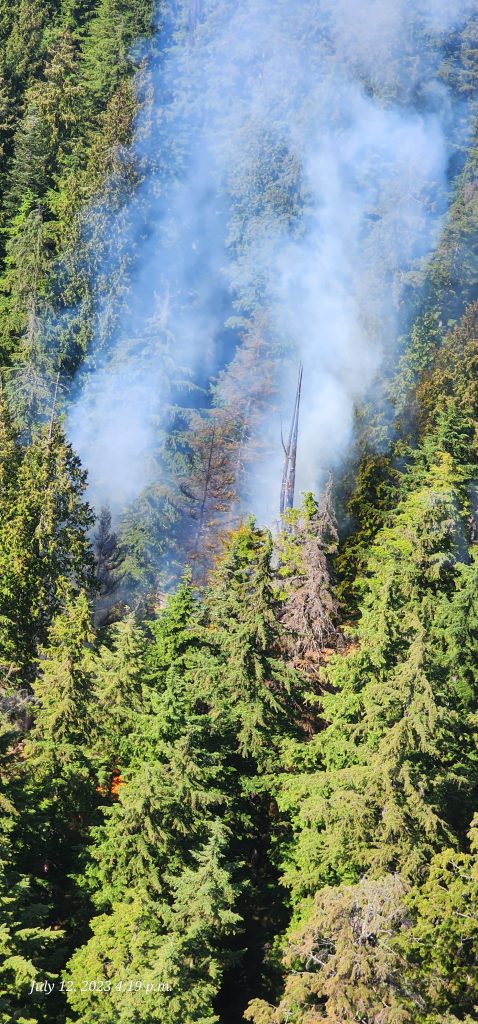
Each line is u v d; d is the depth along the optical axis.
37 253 139.12
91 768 54.66
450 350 119.81
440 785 48.66
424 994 39.81
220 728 57.25
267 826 58.75
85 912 50.16
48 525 70.25
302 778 52.31
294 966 43.19
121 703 55.94
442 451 89.88
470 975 40.56
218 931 45.47
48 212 151.88
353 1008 38.16
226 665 58.62
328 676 56.09
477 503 88.81
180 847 49.75
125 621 58.28
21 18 190.75
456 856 43.19
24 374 127.94
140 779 49.25
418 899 41.75
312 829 49.84
